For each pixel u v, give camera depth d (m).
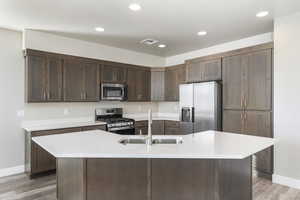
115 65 4.66
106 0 2.57
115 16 3.06
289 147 3.05
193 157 1.69
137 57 5.32
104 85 4.45
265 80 3.35
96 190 1.91
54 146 1.98
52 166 3.52
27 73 3.50
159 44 4.56
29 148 3.37
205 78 4.23
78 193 1.98
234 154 1.69
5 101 3.56
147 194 1.93
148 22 3.29
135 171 1.92
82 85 4.13
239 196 2.11
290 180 3.04
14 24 3.38
